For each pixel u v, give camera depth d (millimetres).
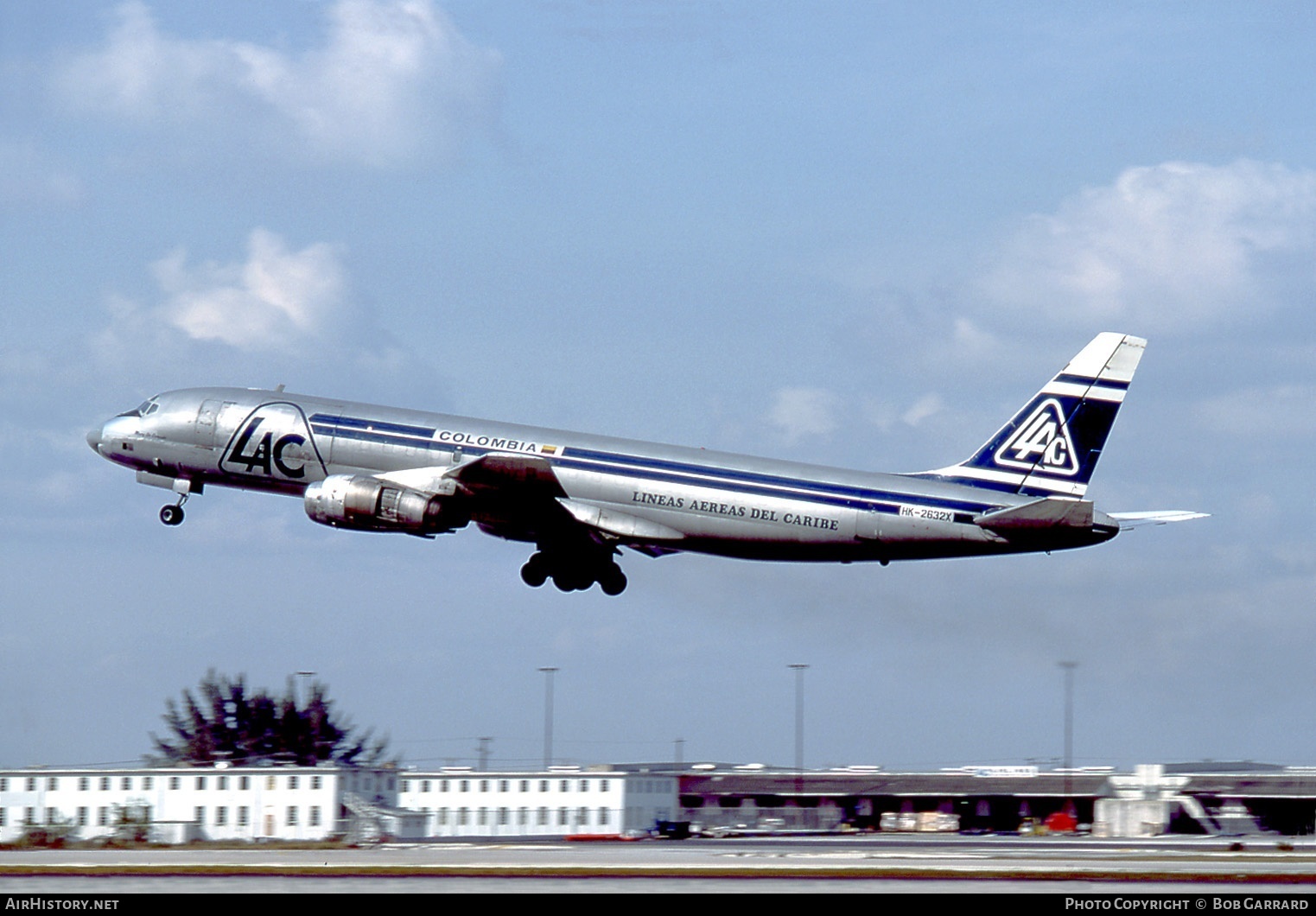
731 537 188750
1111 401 185125
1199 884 127938
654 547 194625
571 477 193750
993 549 182750
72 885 128625
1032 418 187000
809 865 145875
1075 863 150750
